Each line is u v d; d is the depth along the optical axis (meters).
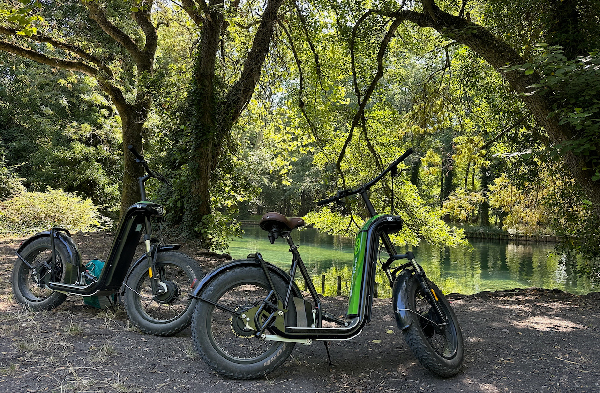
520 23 8.93
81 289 3.95
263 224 3.18
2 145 24.70
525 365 3.32
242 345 3.57
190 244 11.19
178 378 2.91
